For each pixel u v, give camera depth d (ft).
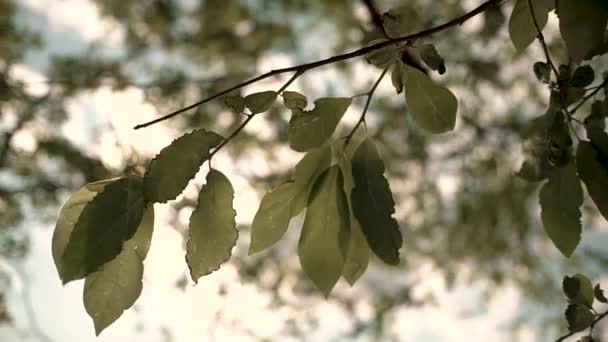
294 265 8.93
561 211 2.67
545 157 2.73
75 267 2.40
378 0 7.47
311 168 2.66
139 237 2.48
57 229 2.50
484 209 9.28
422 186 9.44
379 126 9.15
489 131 9.03
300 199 2.67
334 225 2.65
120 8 8.91
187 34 9.07
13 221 8.66
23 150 8.54
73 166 8.23
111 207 2.44
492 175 9.09
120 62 9.03
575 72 2.68
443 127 2.75
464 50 8.63
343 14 8.68
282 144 8.23
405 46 2.69
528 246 9.49
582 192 2.65
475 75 8.67
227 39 9.07
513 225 9.27
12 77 8.57
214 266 2.51
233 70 9.16
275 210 2.66
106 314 2.49
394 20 2.75
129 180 2.47
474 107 8.96
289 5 9.00
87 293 2.48
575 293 2.82
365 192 2.53
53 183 8.66
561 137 2.66
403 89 2.75
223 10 9.00
